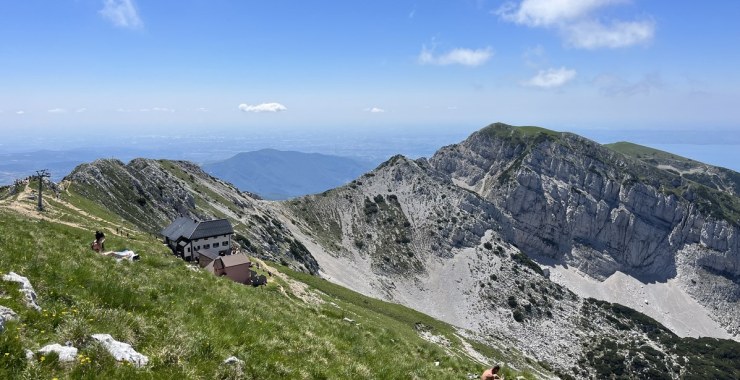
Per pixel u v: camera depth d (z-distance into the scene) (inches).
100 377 415.8
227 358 571.8
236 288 1194.6
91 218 3053.6
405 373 855.7
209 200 6722.4
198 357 547.8
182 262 1670.8
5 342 404.8
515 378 1230.3
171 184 6072.8
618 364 6628.9
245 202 7834.6
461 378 1016.2
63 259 791.1
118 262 978.7
